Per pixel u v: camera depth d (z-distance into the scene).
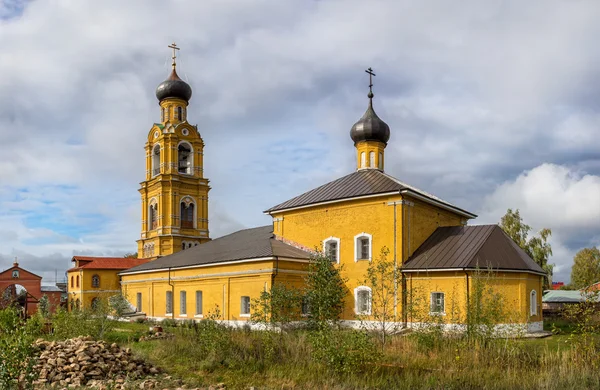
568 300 51.78
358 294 37.66
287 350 22.34
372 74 46.06
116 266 70.81
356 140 45.66
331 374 19.23
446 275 33.38
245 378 19.56
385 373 19.16
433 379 17.95
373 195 37.38
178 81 70.50
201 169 70.19
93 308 36.47
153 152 70.19
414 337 23.81
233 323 39.31
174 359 23.02
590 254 83.94
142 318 47.59
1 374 15.02
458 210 41.59
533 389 16.70
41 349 21.41
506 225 59.44
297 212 42.53
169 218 66.25
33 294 80.50
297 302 25.69
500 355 20.67
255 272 37.84
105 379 19.34
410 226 36.84
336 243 39.75
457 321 26.50
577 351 19.42
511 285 32.88
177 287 46.59
